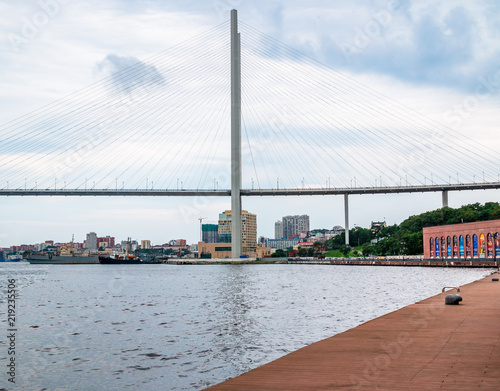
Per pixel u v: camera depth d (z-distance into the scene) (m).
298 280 108.94
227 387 12.95
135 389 20.38
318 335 32.28
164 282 113.81
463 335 19.84
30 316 48.72
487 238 145.25
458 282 84.38
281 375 14.15
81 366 24.86
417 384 12.58
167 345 29.92
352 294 66.00
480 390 11.94
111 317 46.44
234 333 33.78
